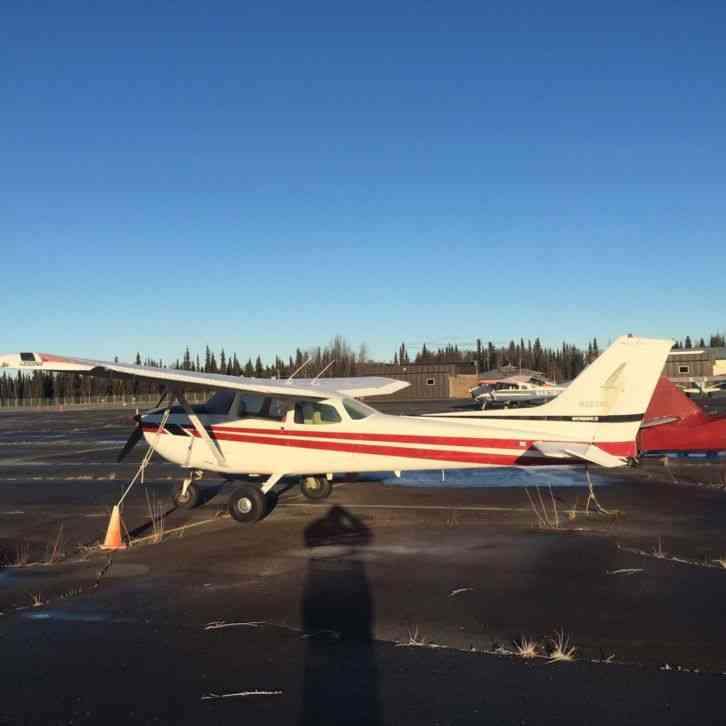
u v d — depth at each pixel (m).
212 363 112.81
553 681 4.49
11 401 82.19
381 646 5.18
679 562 7.49
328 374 82.81
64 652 5.14
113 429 34.56
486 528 9.52
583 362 109.44
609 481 13.88
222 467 11.36
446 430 10.63
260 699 4.31
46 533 9.80
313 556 8.09
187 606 6.24
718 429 14.01
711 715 3.99
